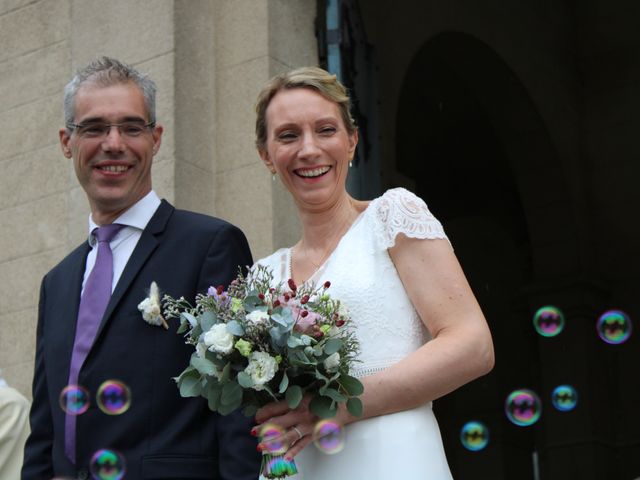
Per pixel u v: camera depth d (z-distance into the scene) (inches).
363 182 242.2
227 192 226.7
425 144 496.7
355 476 115.2
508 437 490.9
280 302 111.0
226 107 231.0
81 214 241.0
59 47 253.3
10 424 191.2
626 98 487.8
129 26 234.1
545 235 478.3
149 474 128.9
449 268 118.7
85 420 133.4
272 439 109.3
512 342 500.1
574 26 498.9
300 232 227.1
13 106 259.1
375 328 119.5
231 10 235.0
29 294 246.2
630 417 470.9
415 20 362.9
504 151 470.3
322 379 109.3
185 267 138.6
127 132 143.9
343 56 242.4
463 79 431.5
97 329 137.5
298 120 127.2
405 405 114.2
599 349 474.9
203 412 133.5
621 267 482.6
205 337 109.3
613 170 487.8
